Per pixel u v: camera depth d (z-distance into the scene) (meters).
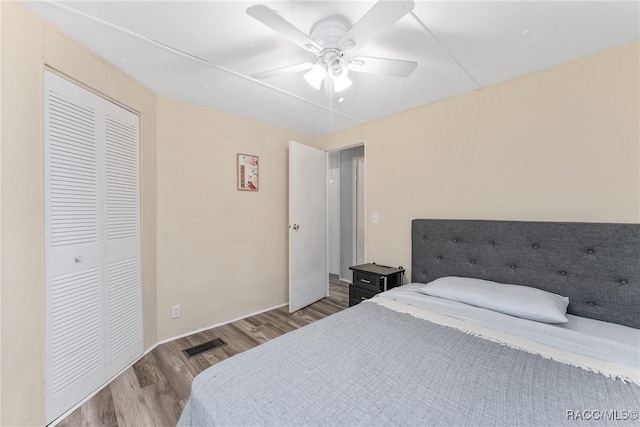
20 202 1.31
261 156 3.03
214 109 2.61
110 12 1.32
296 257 3.09
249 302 2.95
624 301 1.47
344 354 1.16
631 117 1.52
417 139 2.50
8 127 1.26
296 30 1.21
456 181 2.24
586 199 1.66
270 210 3.14
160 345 2.28
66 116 1.54
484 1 1.22
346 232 4.48
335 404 0.86
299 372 1.03
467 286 1.77
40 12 1.34
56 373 1.48
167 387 1.75
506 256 1.90
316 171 3.41
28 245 1.35
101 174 1.77
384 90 2.14
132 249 2.02
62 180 1.52
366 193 2.94
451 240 2.18
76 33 1.49
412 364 1.09
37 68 1.38
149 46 1.60
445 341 1.27
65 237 1.54
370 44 1.55
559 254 1.69
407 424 0.79
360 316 1.58
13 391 1.27
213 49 1.63
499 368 1.05
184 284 2.46
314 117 2.81
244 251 2.90
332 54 1.39
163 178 2.32
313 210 3.37
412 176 2.54
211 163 2.62
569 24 1.37
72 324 1.57
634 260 1.45
